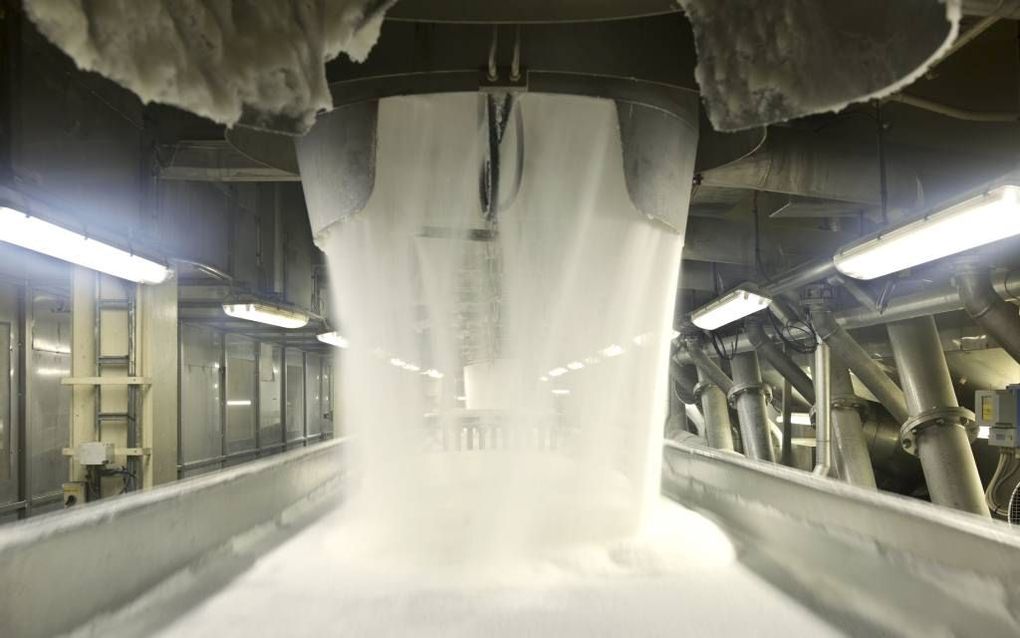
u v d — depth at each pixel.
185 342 10.70
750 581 2.88
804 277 6.33
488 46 2.74
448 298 3.37
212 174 5.40
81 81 4.57
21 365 7.92
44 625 2.09
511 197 2.96
